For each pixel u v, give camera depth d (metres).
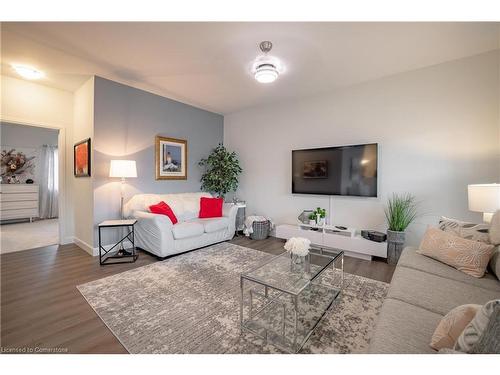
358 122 3.36
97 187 3.19
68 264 2.83
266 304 1.94
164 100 3.99
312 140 3.83
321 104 3.73
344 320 1.73
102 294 2.10
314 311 1.83
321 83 3.36
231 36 2.22
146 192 3.76
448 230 2.04
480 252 1.63
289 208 4.14
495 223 1.72
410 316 1.14
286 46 2.39
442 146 2.77
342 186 3.44
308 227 3.66
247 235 4.20
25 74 3.07
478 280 1.55
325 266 1.88
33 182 5.99
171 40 2.30
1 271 2.62
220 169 4.52
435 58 2.64
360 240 3.03
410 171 2.97
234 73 3.04
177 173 4.21
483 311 0.72
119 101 3.39
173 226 3.10
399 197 3.04
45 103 3.48
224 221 3.80
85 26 2.08
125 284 2.30
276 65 2.79
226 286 2.27
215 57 2.62
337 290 2.17
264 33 2.17
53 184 6.30
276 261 2.01
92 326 1.65
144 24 2.05
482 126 2.55
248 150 4.73
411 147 2.96
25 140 5.91
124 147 3.46
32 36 2.23
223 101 4.23
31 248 3.49
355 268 2.75
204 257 3.10
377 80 3.19
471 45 2.38
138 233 3.33
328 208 3.68
